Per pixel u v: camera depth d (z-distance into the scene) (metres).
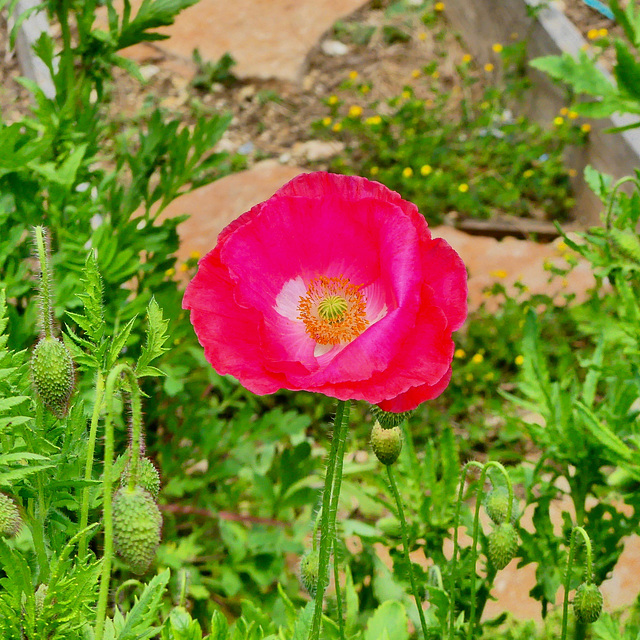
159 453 3.70
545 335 4.93
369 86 7.17
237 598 3.56
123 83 7.04
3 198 2.97
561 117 6.08
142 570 1.63
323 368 1.65
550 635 2.86
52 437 1.78
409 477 2.79
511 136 6.62
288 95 7.20
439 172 6.16
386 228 1.71
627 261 3.05
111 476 1.54
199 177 6.03
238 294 1.67
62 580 1.54
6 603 1.56
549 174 6.20
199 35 7.51
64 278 3.06
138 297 3.26
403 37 7.77
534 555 2.66
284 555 3.70
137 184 3.58
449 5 7.81
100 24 6.97
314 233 1.79
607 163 5.76
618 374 2.89
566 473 2.80
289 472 3.52
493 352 4.96
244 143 6.71
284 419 3.76
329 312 1.78
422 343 1.62
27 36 5.44
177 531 3.81
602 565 2.67
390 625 2.29
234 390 4.60
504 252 5.61
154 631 1.74
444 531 2.71
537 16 6.47
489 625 2.63
